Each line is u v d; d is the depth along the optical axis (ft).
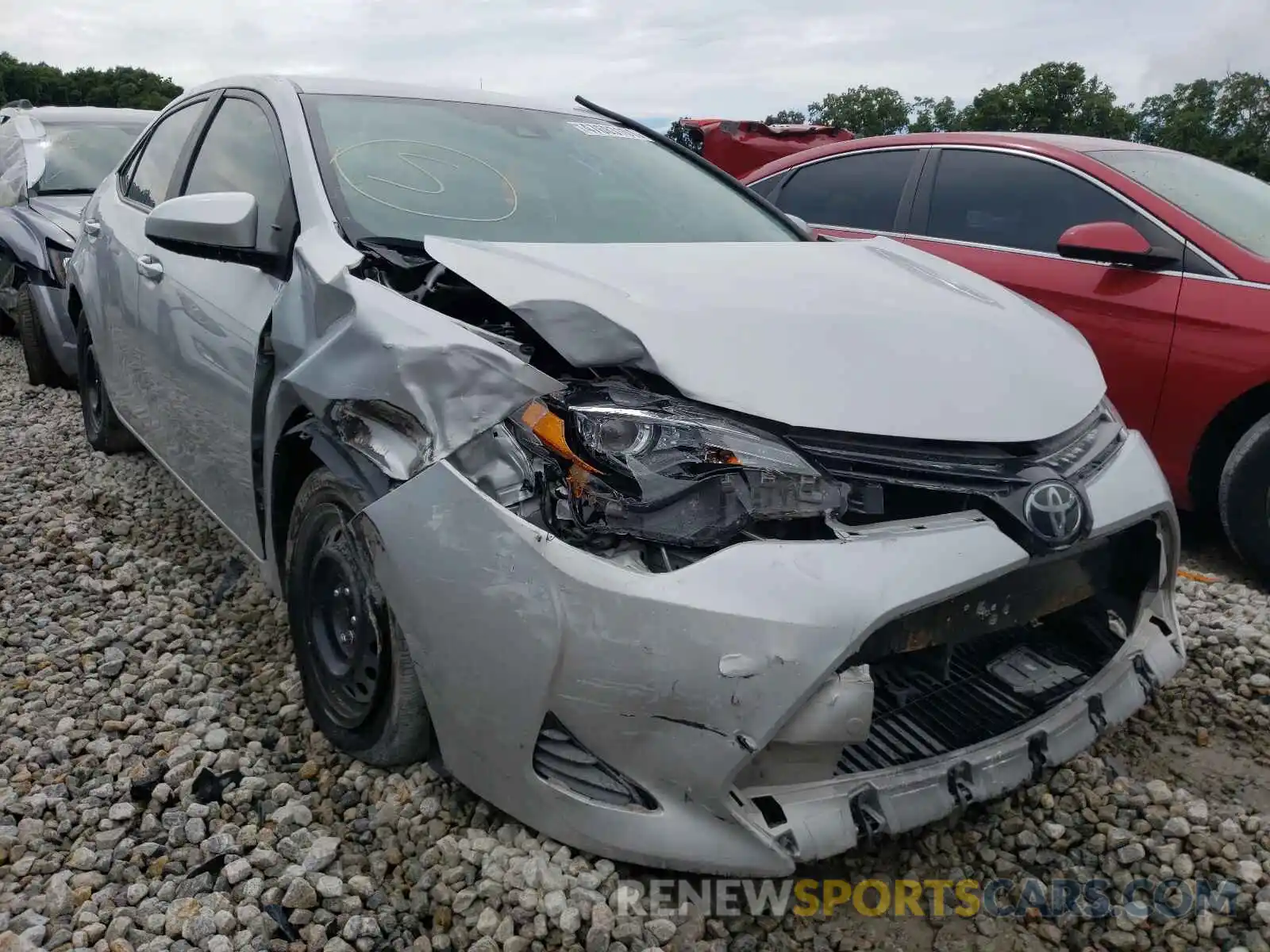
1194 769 8.31
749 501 6.04
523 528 5.97
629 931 6.15
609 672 5.78
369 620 7.10
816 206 17.28
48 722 8.46
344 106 9.80
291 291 7.84
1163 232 12.73
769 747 5.89
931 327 7.62
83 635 9.82
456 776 6.73
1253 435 11.28
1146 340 12.37
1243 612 10.69
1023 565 6.50
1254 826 7.37
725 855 5.91
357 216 8.28
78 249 14.65
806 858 5.97
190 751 7.88
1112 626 7.91
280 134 9.40
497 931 6.18
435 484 6.23
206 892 6.55
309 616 7.92
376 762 7.53
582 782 6.20
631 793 6.11
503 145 10.05
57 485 14.08
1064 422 7.26
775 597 5.74
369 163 9.00
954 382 7.04
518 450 6.14
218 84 11.94
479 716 6.26
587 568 5.82
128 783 7.61
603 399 6.27
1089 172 13.82
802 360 6.72
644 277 7.46
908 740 6.66
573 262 7.66
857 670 5.98
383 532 6.40
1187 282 12.20
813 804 6.08
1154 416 12.39
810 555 5.93
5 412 17.79
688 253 8.47
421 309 6.75
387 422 6.68
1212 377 11.79
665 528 5.94
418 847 6.90
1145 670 7.62
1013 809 7.61
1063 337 8.61
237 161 10.24
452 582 6.14
